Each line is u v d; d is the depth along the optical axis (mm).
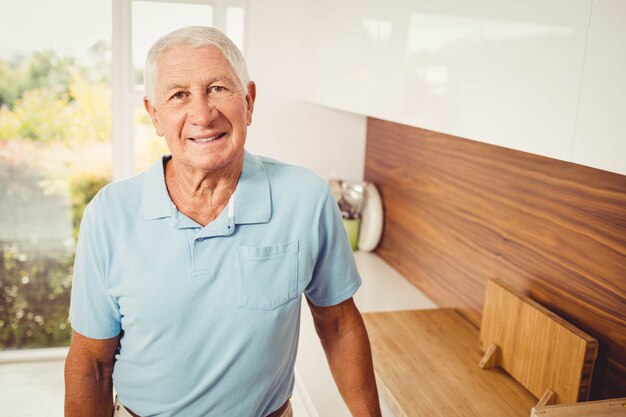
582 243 1270
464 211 1780
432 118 1260
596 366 1234
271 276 937
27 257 3863
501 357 1434
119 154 2549
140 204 926
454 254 1844
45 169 3926
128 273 903
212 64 838
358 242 2557
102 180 4078
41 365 2715
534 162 1431
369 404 1084
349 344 1080
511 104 964
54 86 3873
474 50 1075
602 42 755
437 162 1946
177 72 836
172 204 908
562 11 833
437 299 1961
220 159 860
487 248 1654
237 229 924
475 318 1719
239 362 933
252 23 2426
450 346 1571
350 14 1798
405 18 1389
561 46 837
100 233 909
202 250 904
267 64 2475
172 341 911
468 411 1254
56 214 3980
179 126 855
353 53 1781
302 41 2445
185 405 946
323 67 2125
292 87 2520
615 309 1179
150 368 934
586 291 1260
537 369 1292
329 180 2555
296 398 1546
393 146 2316
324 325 1090
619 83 728
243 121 890
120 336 985
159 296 895
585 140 794
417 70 1325
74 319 951
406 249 2213
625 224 1142
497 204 1601
